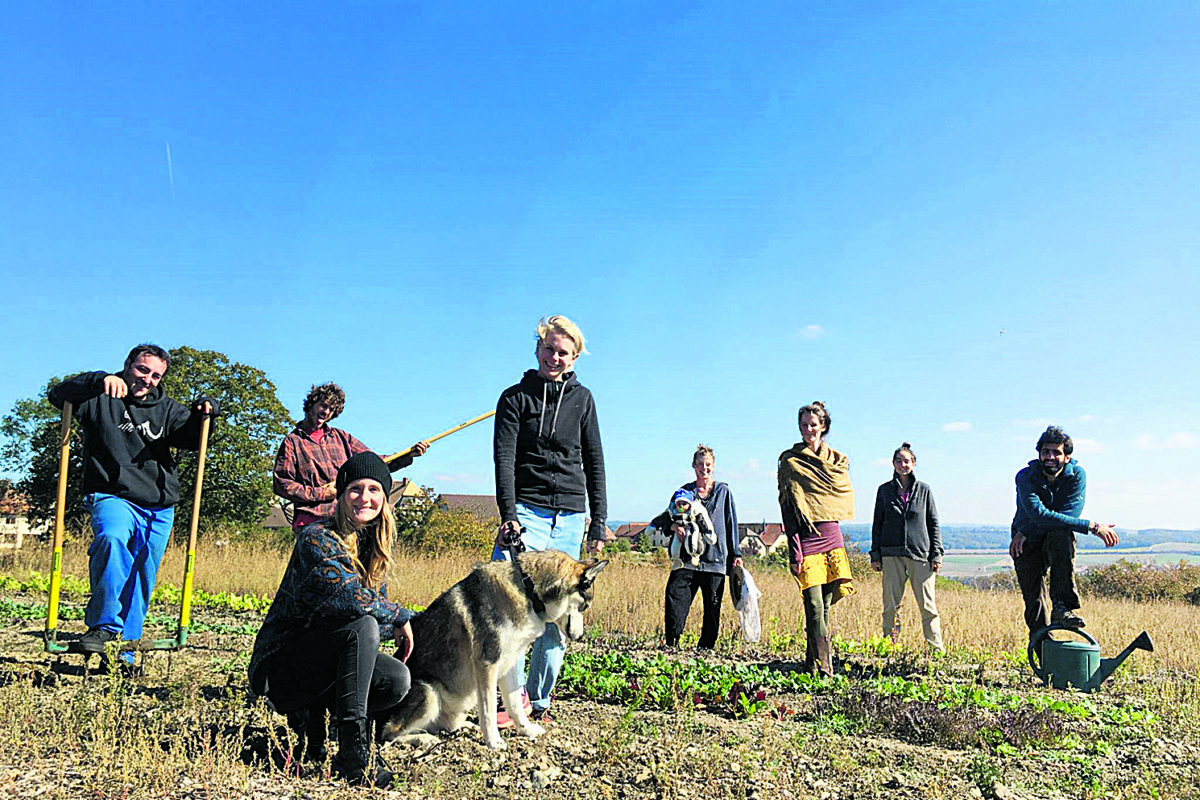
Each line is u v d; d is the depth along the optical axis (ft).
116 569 19.94
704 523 33.63
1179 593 93.50
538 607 15.69
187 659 23.25
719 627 37.17
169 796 12.32
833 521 27.09
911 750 18.78
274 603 14.23
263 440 138.62
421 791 13.60
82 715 15.75
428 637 15.75
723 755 16.76
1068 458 26.94
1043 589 27.68
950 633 35.09
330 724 15.21
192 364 135.44
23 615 33.04
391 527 14.90
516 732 17.10
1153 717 22.38
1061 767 17.92
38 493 135.64
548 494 18.25
